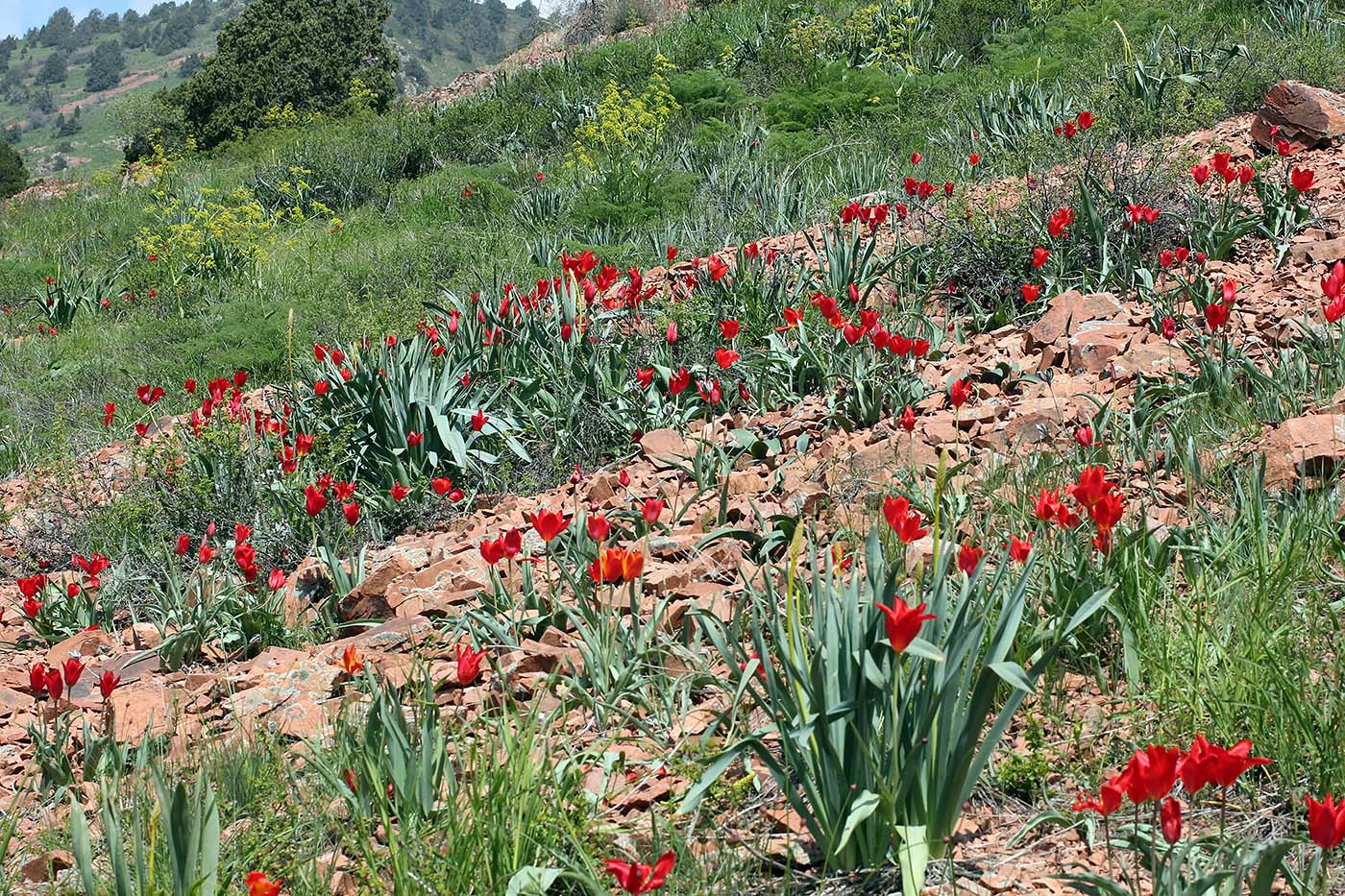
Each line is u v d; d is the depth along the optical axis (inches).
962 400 179.0
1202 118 356.2
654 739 130.8
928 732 102.6
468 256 454.6
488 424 249.4
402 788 117.6
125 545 243.9
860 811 97.9
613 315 281.1
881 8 644.7
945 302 281.3
